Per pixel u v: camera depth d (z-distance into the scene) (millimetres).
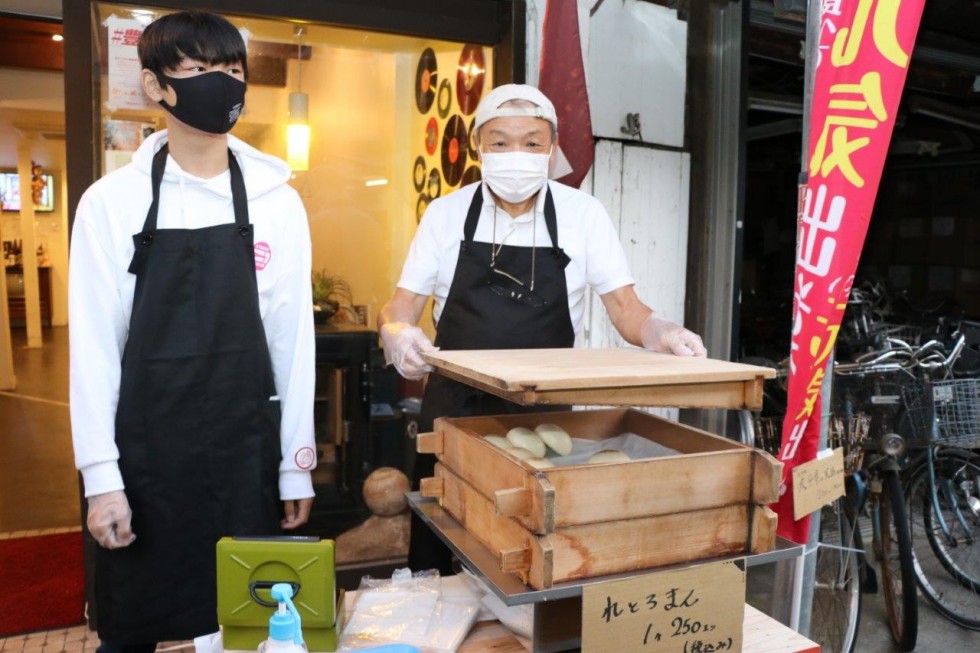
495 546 1271
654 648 1188
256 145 3340
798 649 1360
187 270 1570
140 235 1539
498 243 2055
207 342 1587
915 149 5738
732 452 1275
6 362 8086
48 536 3865
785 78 4633
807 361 1712
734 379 1242
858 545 2879
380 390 3334
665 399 1237
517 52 2963
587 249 2084
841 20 1580
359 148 3469
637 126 3252
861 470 3029
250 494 1655
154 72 1502
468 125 3232
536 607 1243
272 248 1666
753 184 6531
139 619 1624
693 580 1209
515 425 1564
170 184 1590
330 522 3242
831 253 1629
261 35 3021
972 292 6371
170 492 1598
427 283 2141
